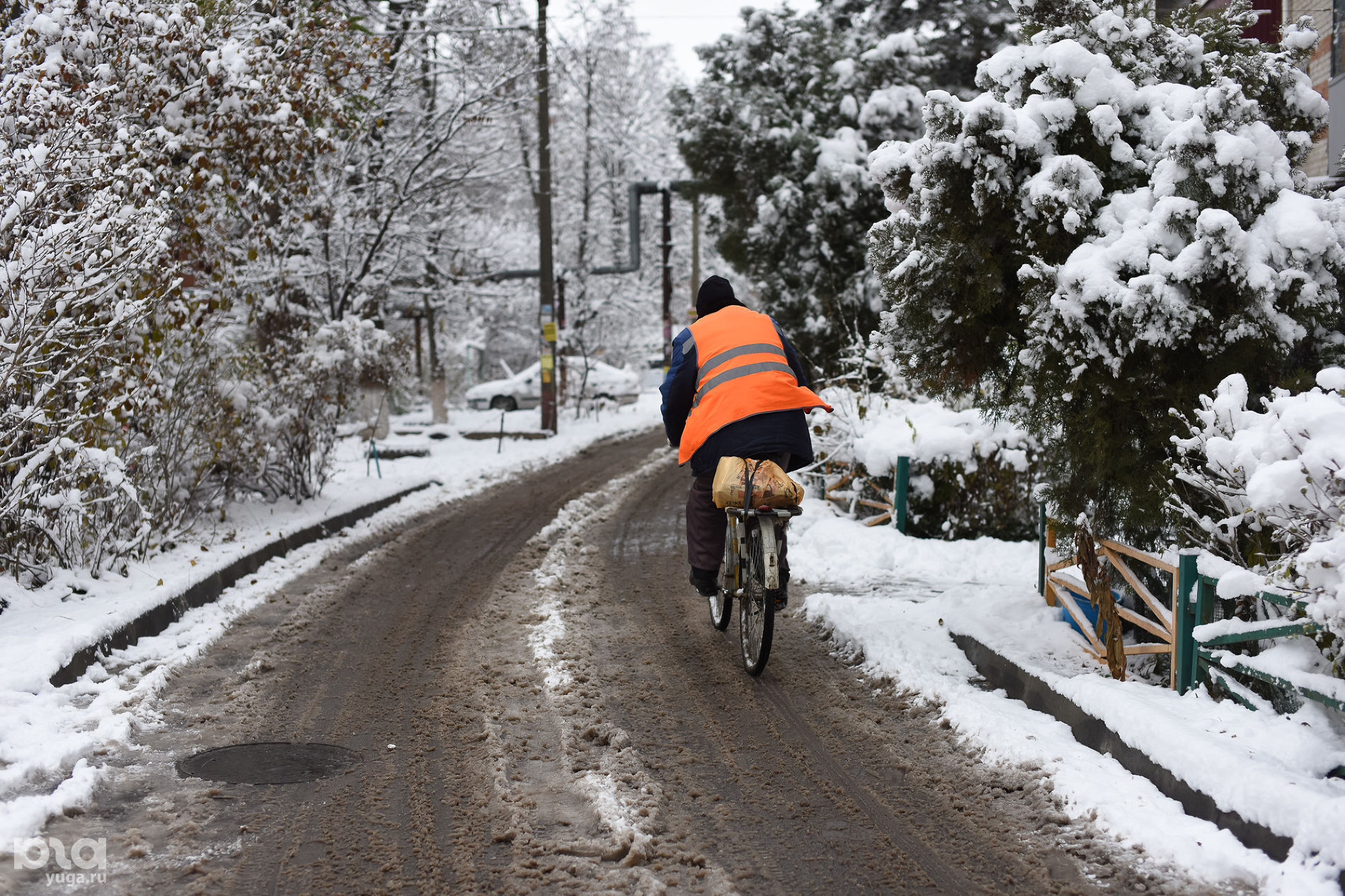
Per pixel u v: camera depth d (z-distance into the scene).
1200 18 6.04
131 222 7.59
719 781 4.62
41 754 4.67
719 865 3.83
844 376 11.93
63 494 7.17
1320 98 5.63
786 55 19.28
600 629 7.29
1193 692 4.70
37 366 7.14
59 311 7.05
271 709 5.62
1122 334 5.13
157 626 7.03
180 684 6.05
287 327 12.27
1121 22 5.77
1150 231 5.11
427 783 4.60
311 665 6.45
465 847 3.97
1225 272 4.99
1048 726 4.99
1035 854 3.91
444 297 25.00
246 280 11.59
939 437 9.99
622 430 25.55
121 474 7.35
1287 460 4.27
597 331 38.75
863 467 10.76
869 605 7.36
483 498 14.17
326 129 11.09
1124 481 5.39
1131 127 5.66
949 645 6.41
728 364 6.23
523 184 32.81
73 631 6.10
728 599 6.93
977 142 5.47
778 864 3.85
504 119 23.88
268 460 11.30
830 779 4.65
